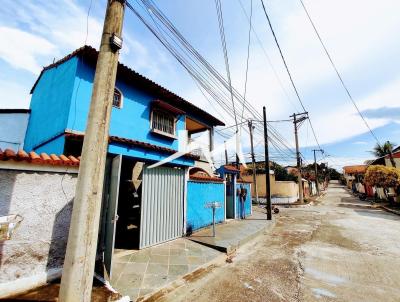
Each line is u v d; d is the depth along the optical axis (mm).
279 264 5859
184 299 3988
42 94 8859
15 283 3527
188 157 8008
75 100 6539
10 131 9406
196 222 8898
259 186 26656
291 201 25219
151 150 6746
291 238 8867
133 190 8445
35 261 3797
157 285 4352
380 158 27844
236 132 10828
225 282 4715
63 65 7574
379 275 5164
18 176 3760
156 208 6953
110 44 3404
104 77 3297
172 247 6699
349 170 65125
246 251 7043
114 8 3531
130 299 3807
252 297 4102
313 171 52719
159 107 9328
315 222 12742
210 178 10070
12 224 3594
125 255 5871
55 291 3586
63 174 4227
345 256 6562
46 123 7812
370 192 31812
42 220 3926
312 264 5871
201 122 12477
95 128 3143
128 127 8078
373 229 10586
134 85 8523
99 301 3410
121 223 7770
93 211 3021
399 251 7051
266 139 13484
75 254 2848
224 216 11234
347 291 4387
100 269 4699
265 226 10477
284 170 30156
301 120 23953
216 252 6551
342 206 22453
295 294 4246
